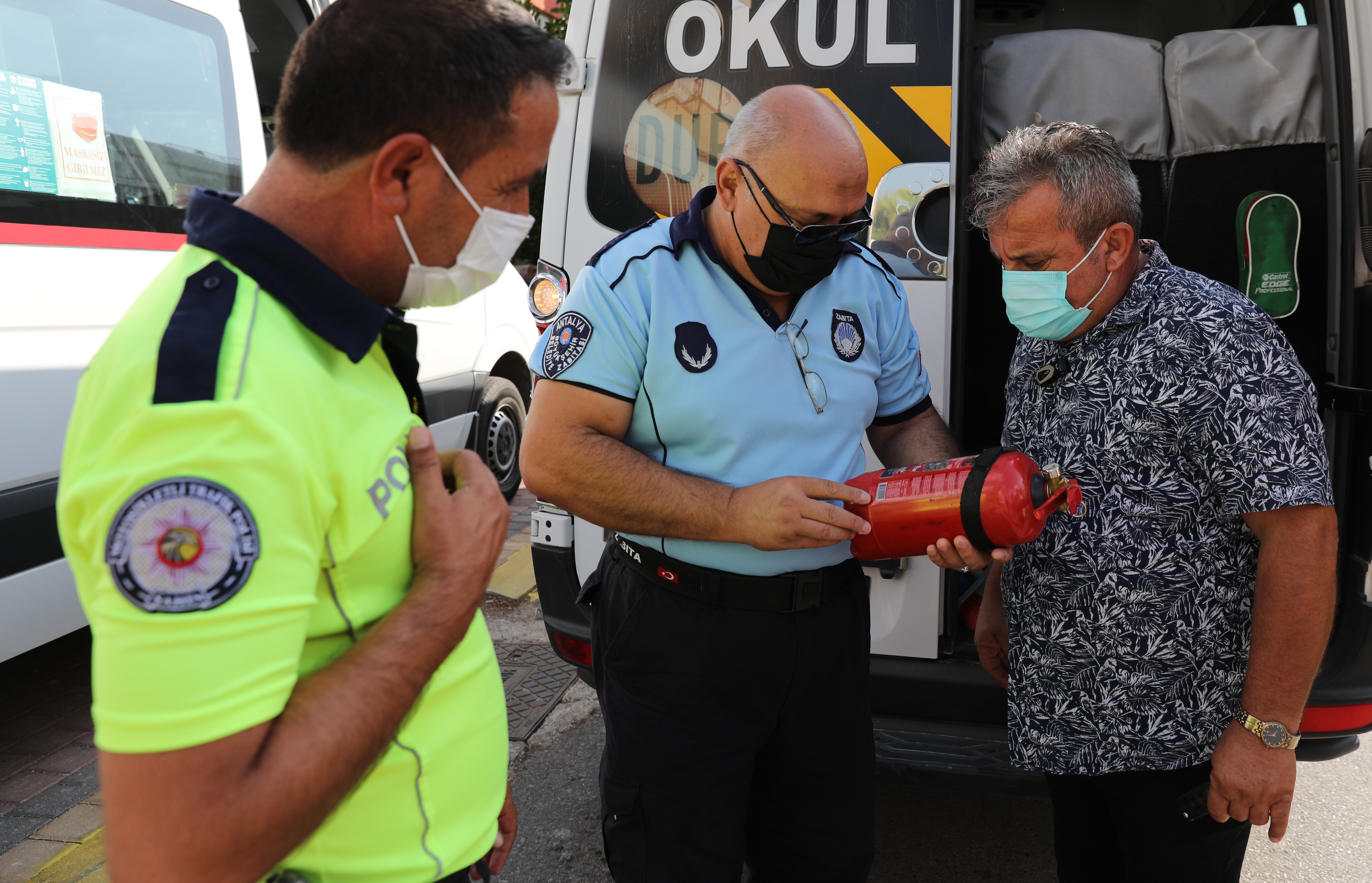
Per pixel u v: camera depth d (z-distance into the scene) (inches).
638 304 54.7
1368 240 76.5
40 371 99.7
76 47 105.7
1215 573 52.8
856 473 60.4
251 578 25.2
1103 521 53.7
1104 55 86.1
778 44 79.5
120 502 24.4
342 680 28.5
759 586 56.1
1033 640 57.6
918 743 80.0
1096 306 54.2
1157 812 56.1
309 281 30.0
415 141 30.5
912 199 77.4
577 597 80.3
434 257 33.8
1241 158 86.2
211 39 124.8
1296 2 96.0
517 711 118.8
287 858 28.6
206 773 24.6
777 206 51.0
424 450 32.2
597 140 84.9
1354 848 90.3
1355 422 76.2
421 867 33.5
